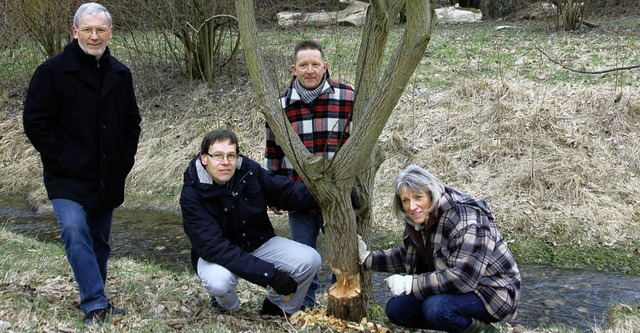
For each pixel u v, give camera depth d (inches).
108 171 167.2
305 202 171.3
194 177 166.2
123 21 489.1
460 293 150.6
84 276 161.8
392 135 397.7
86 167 163.0
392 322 167.2
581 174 346.3
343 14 646.5
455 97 427.2
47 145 160.7
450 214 148.7
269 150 187.2
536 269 284.8
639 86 407.5
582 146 366.6
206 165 164.6
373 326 164.4
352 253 161.5
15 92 533.6
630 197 330.0
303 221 183.2
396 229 332.8
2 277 196.5
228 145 161.2
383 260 164.7
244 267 161.9
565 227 315.0
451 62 498.3
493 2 732.7
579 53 488.4
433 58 513.0
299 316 171.8
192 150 432.8
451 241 148.4
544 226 318.3
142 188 416.8
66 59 160.4
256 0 537.3
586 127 378.9
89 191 164.7
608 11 682.8
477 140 386.3
